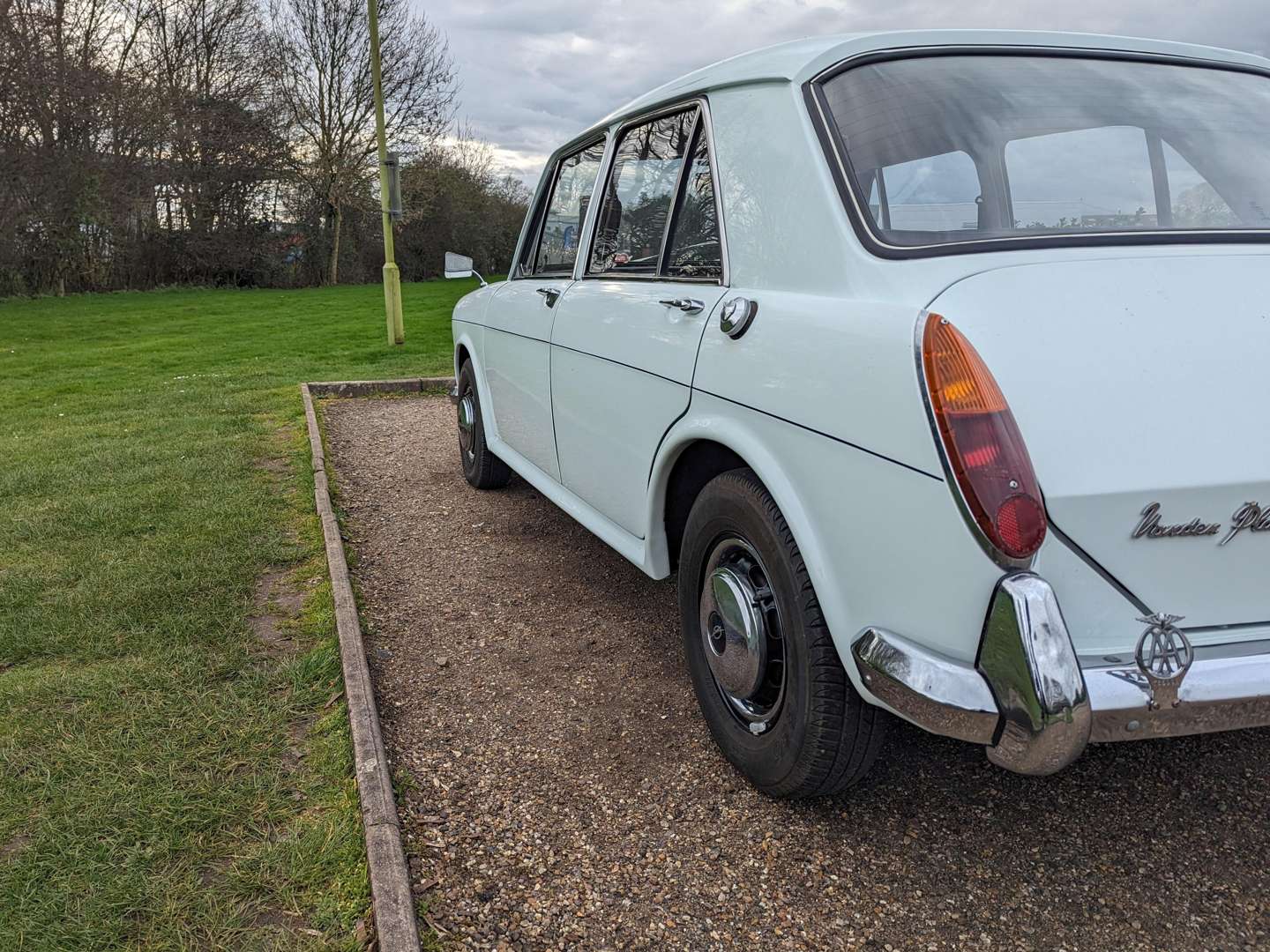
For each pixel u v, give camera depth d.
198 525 4.34
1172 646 1.64
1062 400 1.63
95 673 2.88
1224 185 2.20
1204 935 1.86
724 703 2.44
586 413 3.19
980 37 2.43
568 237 3.72
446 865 2.10
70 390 9.30
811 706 2.03
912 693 1.69
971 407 1.60
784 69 2.36
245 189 31.39
